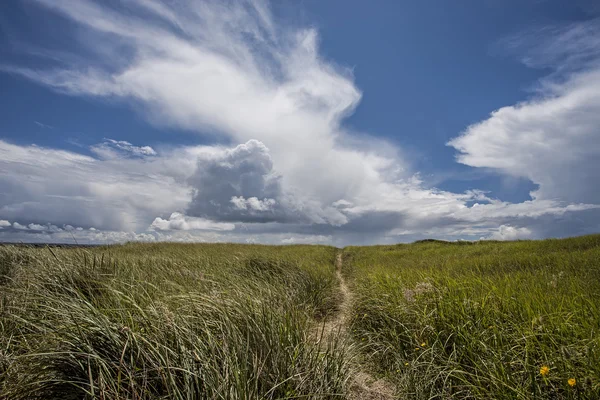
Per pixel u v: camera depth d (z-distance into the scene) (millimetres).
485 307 4070
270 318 3674
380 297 5984
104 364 2309
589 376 2480
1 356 2699
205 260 8891
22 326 3275
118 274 5375
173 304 3889
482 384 2963
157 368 2291
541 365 2867
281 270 8883
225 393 2227
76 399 2402
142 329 2877
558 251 13820
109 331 2646
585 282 5863
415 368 3473
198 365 2562
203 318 3396
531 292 4781
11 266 6383
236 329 3182
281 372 2836
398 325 4660
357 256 23297
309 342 3750
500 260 11617
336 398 2848
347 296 8914
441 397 3043
